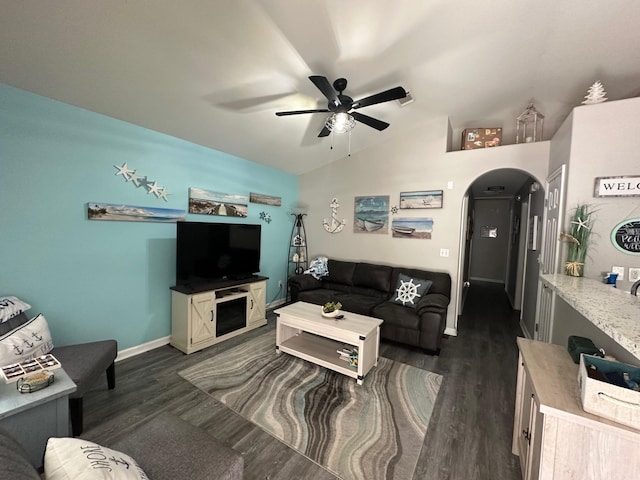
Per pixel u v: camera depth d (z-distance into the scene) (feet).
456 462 5.36
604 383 3.21
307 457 5.41
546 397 3.63
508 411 6.89
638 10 6.19
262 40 6.29
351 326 8.46
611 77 8.89
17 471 2.23
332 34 6.38
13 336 5.54
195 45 6.18
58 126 7.32
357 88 8.84
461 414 6.75
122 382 7.72
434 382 8.17
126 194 8.80
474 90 10.02
